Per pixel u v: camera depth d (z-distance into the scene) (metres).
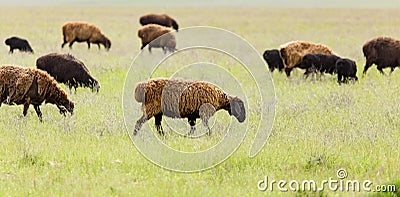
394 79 63.50
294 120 42.25
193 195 26.56
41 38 108.31
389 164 31.81
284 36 119.25
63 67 52.78
